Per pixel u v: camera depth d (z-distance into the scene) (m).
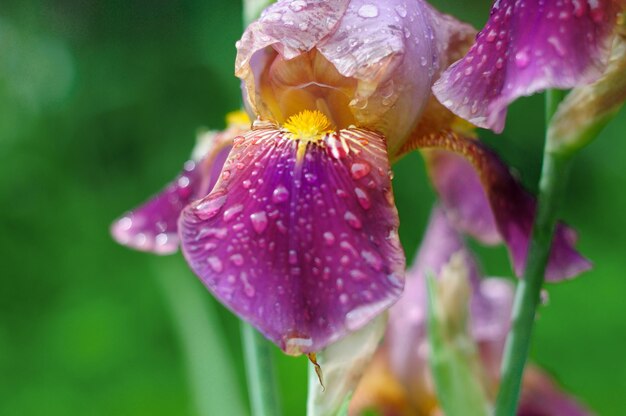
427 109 0.39
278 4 0.37
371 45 0.36
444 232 0.50
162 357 0.95
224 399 0.53
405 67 0.37
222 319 0.98
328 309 0.34
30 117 1.23
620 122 1.20
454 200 0.44
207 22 1.29
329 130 0.37
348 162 0.36
